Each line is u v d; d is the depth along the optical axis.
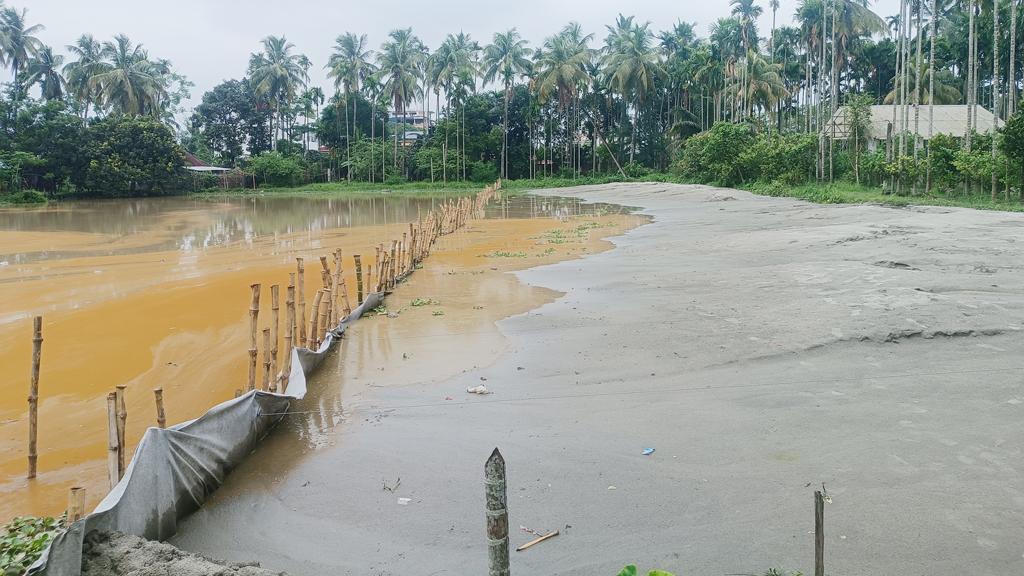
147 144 65.12
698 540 5.58
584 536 5.73
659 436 7.57
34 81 67.00
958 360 9.36
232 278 18.27
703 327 11.60
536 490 6.53
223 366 10.82
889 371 9.12
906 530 5.51
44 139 61.72
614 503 6.23
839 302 12.33
